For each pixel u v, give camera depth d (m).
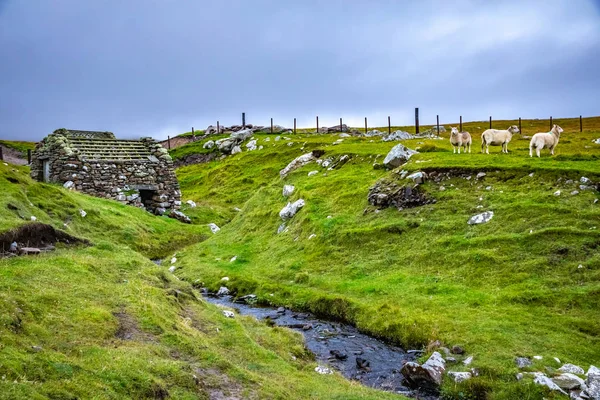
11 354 10.78
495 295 21.98
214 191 68.56
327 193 40.84
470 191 31.80
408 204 32.88
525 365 16.38
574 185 28.64
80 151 52.81
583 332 18.48
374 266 28.27
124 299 17.33
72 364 11.44
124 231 41.38
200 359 14.81
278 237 38.22
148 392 11.58
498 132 40.44
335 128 101.56
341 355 19.55
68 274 18.52
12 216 27.31
